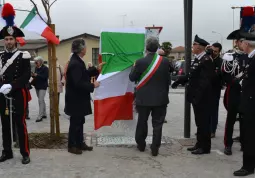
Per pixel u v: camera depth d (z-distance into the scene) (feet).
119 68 20.93
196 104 19.52
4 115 17.94
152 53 19.40
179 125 28.71
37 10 20.39
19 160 18.35
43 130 26.21
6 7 17.76
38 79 30.12
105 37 20.97
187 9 22.06
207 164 18.13
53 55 21.27
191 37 22.09
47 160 18.42
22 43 20.98
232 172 16.99
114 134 24.21
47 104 41.52
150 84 19.22
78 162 18.17
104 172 16.75
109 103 21.08
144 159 18.85
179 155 19.67
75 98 19.24
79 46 18.94
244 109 16.67
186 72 22.13
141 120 19.79
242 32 17.74
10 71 17.51
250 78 16.60
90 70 21.12
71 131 19.61
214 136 24.12
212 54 21.38
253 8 18.11
